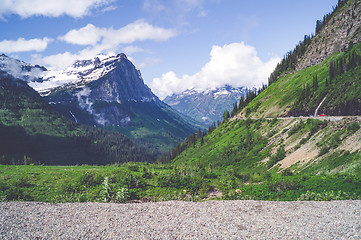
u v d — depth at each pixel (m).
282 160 75.69
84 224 20.12
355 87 95.31
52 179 49.38
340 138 56.66
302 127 86.81
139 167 73.62
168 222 20.73
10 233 17.83
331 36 176.88
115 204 26.92
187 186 49.31
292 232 18.16
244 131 143.75
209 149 158.12
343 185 34.88
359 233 17.58
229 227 19.45
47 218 21.56
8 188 41.12
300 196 31.81
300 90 144.62
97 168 71.44
